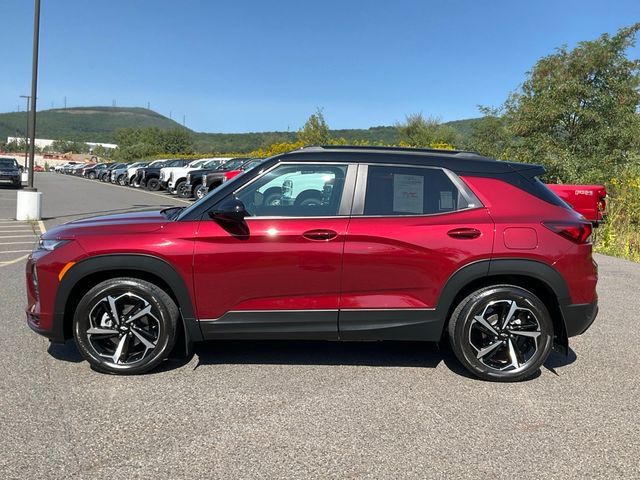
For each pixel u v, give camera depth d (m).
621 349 5.07
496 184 4.21
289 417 3.54
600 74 18.55
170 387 3.98
